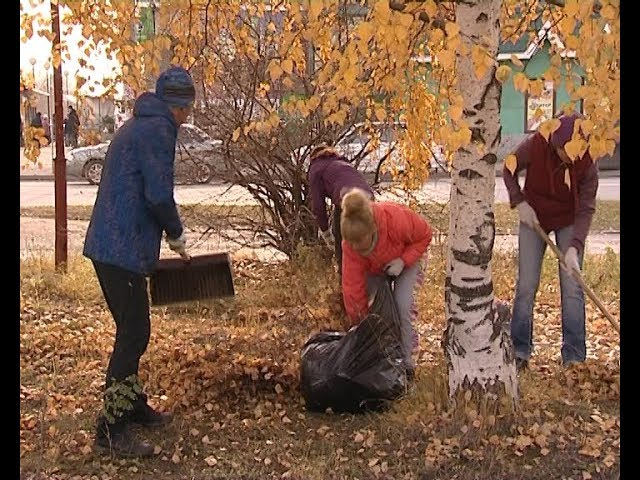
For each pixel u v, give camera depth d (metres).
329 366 4.95
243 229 9.27
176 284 5.02
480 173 4.61
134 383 4.42
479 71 3.90
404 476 4.13
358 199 4.96
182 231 4.53
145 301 4.46
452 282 4.73
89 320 7.42
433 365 5.57
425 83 6.61
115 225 4.34
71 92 7.68
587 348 6.53
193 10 6.46
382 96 7.90
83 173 22.34
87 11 6.00
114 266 4.34
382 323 4.95
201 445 4.56
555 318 7.65
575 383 5.37
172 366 5.52
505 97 24.41
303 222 8.95
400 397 4.94
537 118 4.18
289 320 6.87
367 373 4.89
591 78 3.96
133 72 6.32
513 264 9.48
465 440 4.37
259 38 7.88
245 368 5.25
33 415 4.98
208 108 8.55
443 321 7.29
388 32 4.21
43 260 9.55
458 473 4.13
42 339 6.61
